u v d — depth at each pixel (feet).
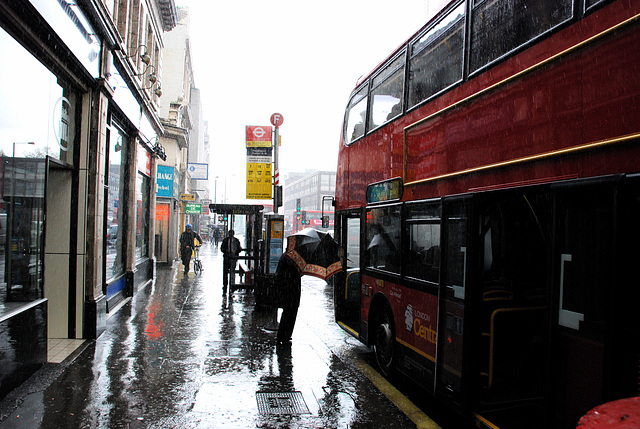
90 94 25.61
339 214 27.99
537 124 11.83
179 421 14.92
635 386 9.23
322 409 16.46
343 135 27.76
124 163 39.58
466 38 15.29
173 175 73.72
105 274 28.58
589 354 10.36
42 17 18.40
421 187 17.78
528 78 12.23
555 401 11.12
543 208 15.81
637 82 9.10
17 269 18.01
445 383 15.20
